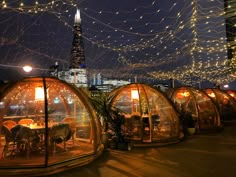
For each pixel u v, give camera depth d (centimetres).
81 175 590
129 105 1154
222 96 1520
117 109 935
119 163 680
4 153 714
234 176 570
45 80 696
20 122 847
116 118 885
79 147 818
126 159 719
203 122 1183
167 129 1066
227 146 870
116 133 865
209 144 905
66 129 760
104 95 991
